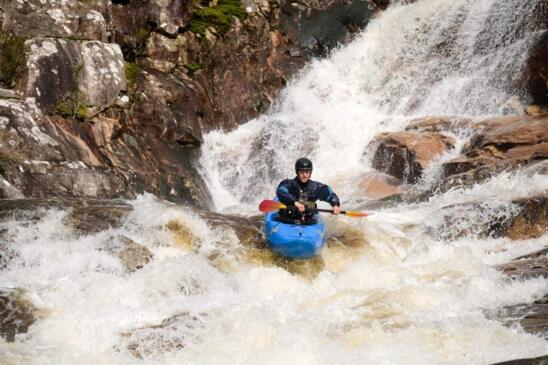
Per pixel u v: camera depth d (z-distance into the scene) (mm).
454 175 27391
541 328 14172
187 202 30000
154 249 20000
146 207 22094
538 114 32562
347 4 43062
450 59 38750
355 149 34844
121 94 30484
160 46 35188
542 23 35656
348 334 14648
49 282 17578
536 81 34031
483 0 39000
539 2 35906
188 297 17469
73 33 30469
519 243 21391
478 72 36969
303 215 21391
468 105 36125
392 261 20812
